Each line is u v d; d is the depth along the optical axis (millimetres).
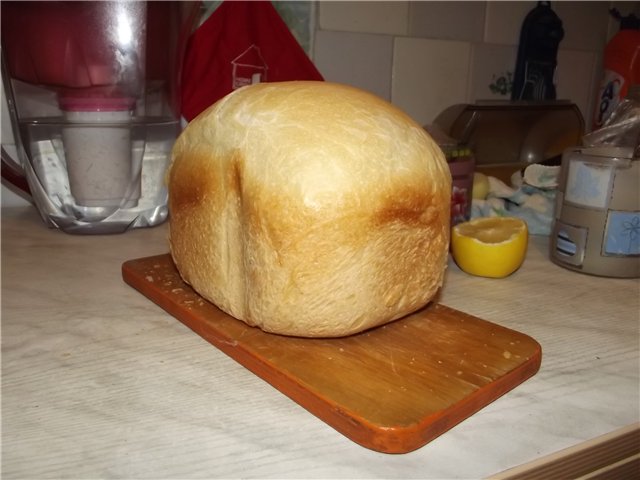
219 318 568
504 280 759
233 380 485
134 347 541
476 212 959
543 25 1293
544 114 1185
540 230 971
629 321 628
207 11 990
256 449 389
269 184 475
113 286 700
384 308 516
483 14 1237
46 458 373
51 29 744
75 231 896
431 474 367
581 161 763
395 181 487
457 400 428
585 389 482
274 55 1030
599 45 1454
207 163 549
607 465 416
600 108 1289
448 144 884
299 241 468
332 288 483
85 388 464
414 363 488
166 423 417
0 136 961
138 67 811
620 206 744
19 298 652
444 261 566
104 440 394
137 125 852
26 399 445
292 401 454
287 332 515
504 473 369
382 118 507
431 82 1214
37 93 814
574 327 610
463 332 551
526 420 434
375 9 1108
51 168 863
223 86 1013
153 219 945
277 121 493
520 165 1142
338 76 1109
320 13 1062
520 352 511
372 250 485
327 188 462
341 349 511
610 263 760
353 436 401
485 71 1278
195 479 355
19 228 928
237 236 530
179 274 682
